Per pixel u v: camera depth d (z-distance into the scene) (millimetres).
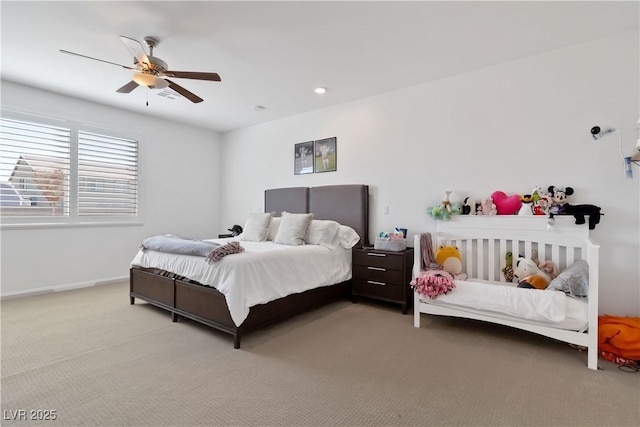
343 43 2770
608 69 2680
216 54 2961
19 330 2746
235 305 2439
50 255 4016
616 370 2100
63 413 1626
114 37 2676
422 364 2178
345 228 3910
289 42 2750
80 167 4266
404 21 2439
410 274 3406
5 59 3090
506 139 3150
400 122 3844
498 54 2988
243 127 5609
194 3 2221
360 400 1758
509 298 2404
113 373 2033
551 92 2924
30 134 3848
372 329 2852
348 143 4297
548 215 2812
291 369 2104
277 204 4910
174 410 1662
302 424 1562
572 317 2197
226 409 1672
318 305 3328
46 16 2375
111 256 4570
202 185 5715
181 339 2598
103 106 4453
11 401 1721
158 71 2551
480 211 3193
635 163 2492
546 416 1620
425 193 3660
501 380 1969
